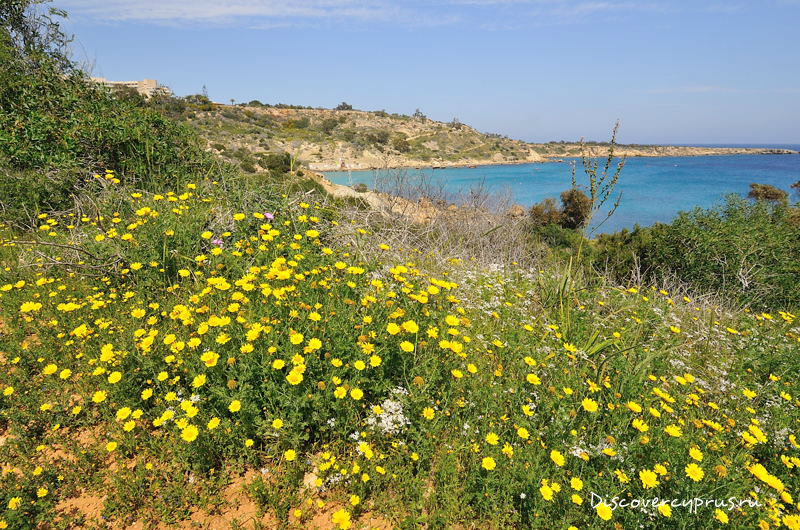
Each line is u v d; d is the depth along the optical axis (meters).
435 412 2.67
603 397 3.08
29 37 9.84
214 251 3.99
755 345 4.37
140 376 2.80
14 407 2.70
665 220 40.44
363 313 3.27
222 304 3.32
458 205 9.00
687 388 3.46
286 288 3.14
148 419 2.69
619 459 2.39
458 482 2.33
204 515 2.17
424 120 152.38
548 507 2.21
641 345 4.11
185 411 2.38
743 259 9.22
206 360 2.54
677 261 10.54
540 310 4.93
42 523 2.11
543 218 23.92
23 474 2.32
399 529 2.10
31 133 6.59
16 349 3.10
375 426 2.44
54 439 2.52
